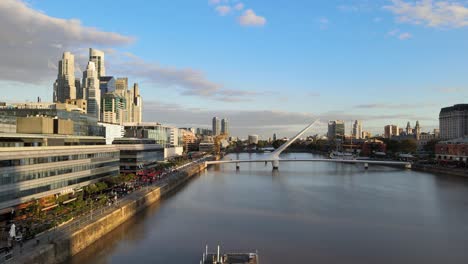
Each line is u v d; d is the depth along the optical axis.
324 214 104.19
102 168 121.19
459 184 169.12
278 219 97.88
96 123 151.88
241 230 87.31
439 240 80.50
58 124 112.44
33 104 172.12
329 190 150.25
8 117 99.56
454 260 68.81
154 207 113.19
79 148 105.56
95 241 76.12
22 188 80.44
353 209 111.06
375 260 68.62
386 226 91.44
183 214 103.44
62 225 73.38
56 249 61.78
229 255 65.50
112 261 67.06
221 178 195.50
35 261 55.81
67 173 99.00
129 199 104.00
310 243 77.94
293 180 185.62
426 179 189.62
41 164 87.31
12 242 59.00
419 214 104.75
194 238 80.88
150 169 181.62
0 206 73.44
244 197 132.38
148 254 70.75
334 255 71.06
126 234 83.50
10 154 76.44
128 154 161.25
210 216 101.00
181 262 66.88
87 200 96.44
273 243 77.81
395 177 199.62
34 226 69.81
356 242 78.75
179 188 155.62
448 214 104.62
